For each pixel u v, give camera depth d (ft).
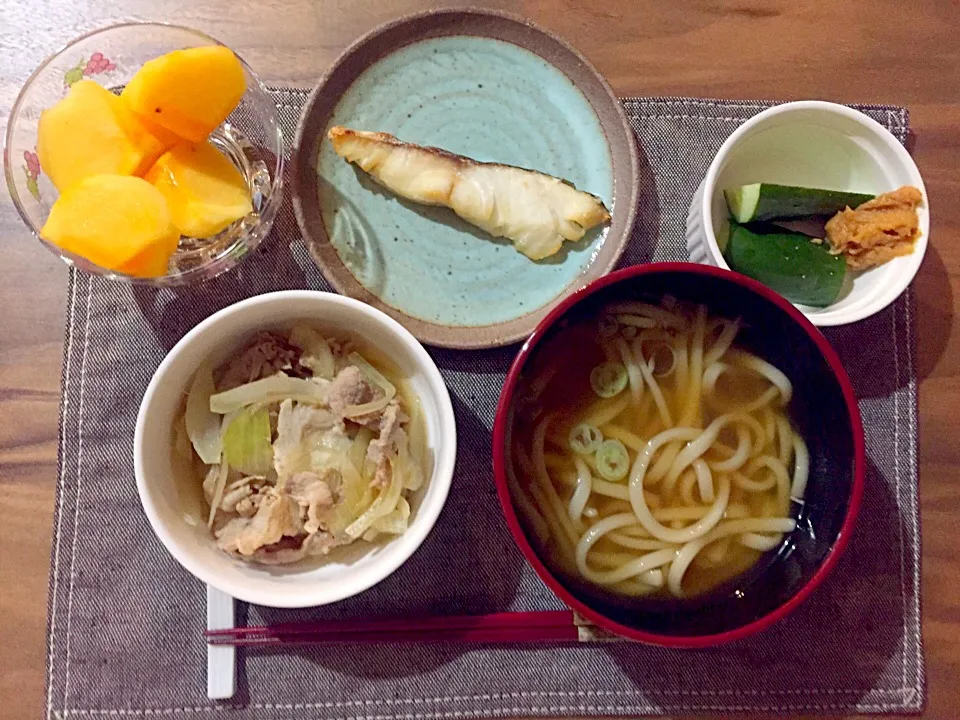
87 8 1.43
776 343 1.23
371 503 1.19
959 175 1.49
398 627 1.32
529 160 1.43
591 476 1.27
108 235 1.16
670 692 1.36
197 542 1.15
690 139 1.44
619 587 1.24
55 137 1.22
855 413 1.12
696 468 1.27
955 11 1.51
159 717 1.32
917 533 1.41
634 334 1.28
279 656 1.34
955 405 1.45
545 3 1.47
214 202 1.25
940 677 1.41
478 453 1.37
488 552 1.36
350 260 1.37
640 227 1.43
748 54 1.48
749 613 1.15
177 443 1.19
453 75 1.42
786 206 1.34
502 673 1.35
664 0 1.48
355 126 1.40
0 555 1.35
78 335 1.35
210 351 1.19
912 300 1.46
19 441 1.36
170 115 1.21
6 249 1.38
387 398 1.22
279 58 1.43
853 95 1.49
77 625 1.32
